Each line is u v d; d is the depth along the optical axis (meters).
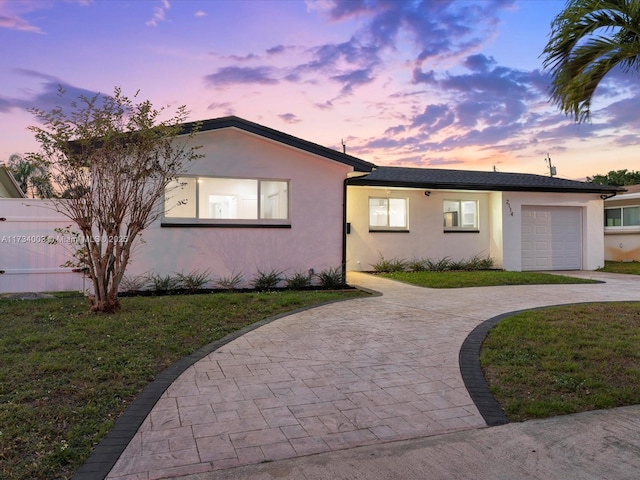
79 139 6.98
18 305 7.77
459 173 17.59
